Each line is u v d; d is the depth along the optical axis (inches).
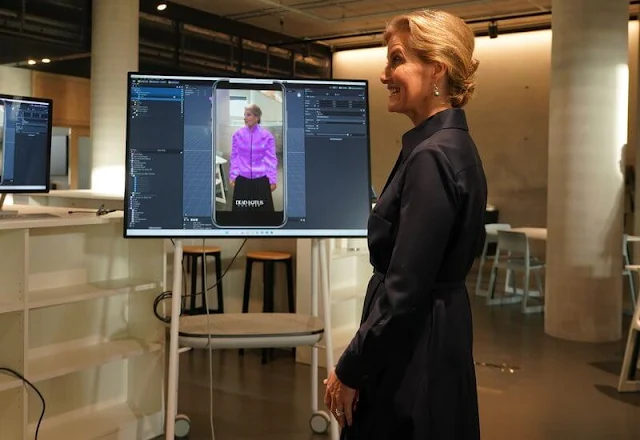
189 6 358.3
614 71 219.5
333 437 123.9
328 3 346.6
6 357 108.0
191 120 104.5
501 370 187.9
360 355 60.2
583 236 223.5
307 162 107.0
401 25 64.9
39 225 105.9
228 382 172.7
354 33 418.6
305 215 106.0
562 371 187.5
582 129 221.9
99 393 134.0
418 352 61.8
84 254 127.0
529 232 279.7
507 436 138.9
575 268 224.7
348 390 62.5
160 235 102.6
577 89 221.6
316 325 116.5
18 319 106.3
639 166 311.0
